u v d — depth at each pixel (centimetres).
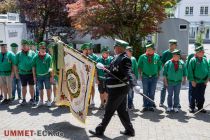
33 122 754
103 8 1681
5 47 927
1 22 1598
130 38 1797
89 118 793
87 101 691
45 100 964
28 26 2403
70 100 741
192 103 856
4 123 743
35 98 933
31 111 849
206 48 3394
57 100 786
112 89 634
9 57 923
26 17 2402
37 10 2334
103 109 877
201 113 852
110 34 1758
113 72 633
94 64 673
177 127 733
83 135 668
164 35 1936
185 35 1923
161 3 1680
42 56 884
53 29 2431
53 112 841
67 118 789
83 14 1694
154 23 1764
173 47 928
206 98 1030
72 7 1731
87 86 689
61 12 2336
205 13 4988
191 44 3891
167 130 711
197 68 839
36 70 890
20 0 2316
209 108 905
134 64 844
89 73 682
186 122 772
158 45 1948
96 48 2306
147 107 868
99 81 861
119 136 664
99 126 662
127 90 638
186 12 5041
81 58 697
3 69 924
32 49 954
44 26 2411
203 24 5012
